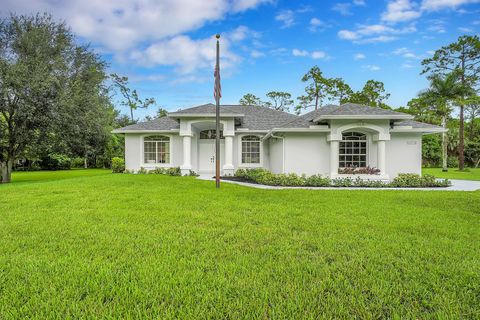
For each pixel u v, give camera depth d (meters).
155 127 20.92
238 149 20.33
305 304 2.77
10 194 9.84
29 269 3.57
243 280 3.26
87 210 7.20
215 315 2.57
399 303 2.80
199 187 12.21
